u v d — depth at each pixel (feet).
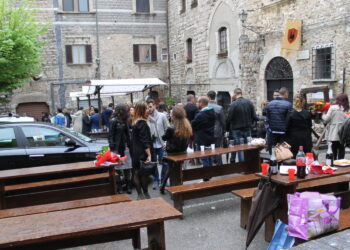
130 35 70.59
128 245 15.71
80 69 68.03
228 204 20.11
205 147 24.57
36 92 66.03
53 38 65.98
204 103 24.64
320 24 36.99
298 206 11.92
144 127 20.20
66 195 19.43
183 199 18.25
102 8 68.28
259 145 23.20
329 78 36.65
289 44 40.19
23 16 51.34
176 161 19.92
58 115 50.78
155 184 23.80
